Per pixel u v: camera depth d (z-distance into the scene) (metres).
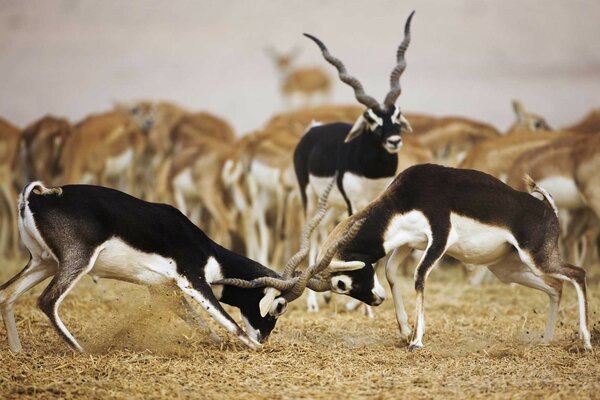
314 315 28.25
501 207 22.06
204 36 163.25
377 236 22.17
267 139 43.06
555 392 17.86
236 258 23.00
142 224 21.20
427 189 22.09
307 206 31.86
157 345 21.88
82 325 24.91
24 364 19.92
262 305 22.08
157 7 177.38
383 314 28.17
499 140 40.12
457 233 22.08
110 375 19.16
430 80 136.75
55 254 20.41
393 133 27.00
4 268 38.09
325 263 21.77
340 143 29.59
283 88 105.62
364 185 28.25
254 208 43.00
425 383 18.78
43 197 20.52
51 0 167.00
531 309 28.91
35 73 136.00
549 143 36.38
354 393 18.06
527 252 22.05
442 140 48.72
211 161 44.69
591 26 165.50
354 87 27.73
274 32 165.88
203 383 18.75
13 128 45.53
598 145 34.53
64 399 17.48
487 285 34.84
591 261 39.88
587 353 21.38
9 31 156.25
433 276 37.97
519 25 168.38
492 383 18.69
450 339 23.62
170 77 139.12
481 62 149.12
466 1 179.25
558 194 35.56
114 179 52.94
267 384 18.77
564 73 139.62
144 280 21.64
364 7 180.25
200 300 21.62
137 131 51.75
